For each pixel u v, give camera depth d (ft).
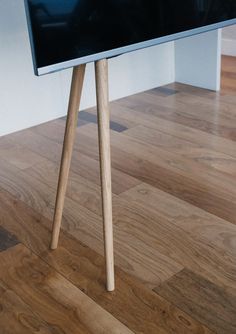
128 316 3.13
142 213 4.31
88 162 5.39
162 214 4.28
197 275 3.49
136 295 3.31
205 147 5.64
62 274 3.56
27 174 5.17
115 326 3.05
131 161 5.37
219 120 6.44
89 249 3.85
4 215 4.40
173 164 5.26
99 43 2.62
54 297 3.33
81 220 4.25
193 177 4.95
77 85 3.21
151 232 4.02
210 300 3.24
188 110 6.88
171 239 3.92
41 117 6.64
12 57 6.00
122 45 2.73
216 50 7.31
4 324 3.11
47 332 3.02
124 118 6.68
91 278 3.51
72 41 2.51
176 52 7.98
